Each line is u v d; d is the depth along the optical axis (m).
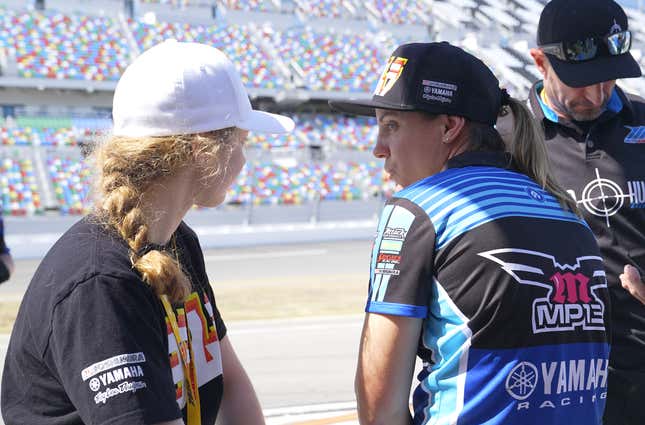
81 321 1.23
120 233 1.34
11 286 11.84
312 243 18.23
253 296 9.75
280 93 24.67
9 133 20.11
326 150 21.45
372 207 20.22
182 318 1.48
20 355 1.33
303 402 5.09
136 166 1.36
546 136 2.67
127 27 24.27
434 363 1.58
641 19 29.83
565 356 1.53
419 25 28.58
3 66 21.58
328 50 26.44
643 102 2.73
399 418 1.59
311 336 7.11
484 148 1.75
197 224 18.06
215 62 1.44
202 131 1.39
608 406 2.56
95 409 1.20
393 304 1.54
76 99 23.48
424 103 1.66
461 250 1.51
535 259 1.52
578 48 2.42
